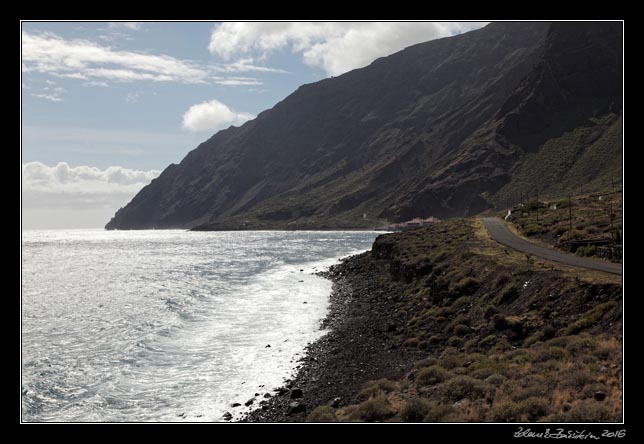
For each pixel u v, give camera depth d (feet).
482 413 50.29
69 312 154.10
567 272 99.96
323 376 85.05
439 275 144.25
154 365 97.50
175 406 76.59
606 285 83.71
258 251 437.58
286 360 97.45
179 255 408.46
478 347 82.12
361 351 97.76
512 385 55.26
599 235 151.23
